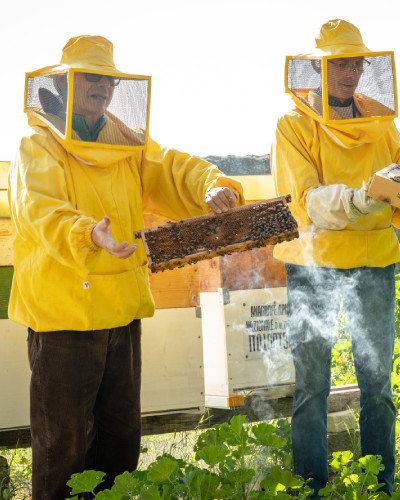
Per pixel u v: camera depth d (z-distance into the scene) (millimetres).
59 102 2658
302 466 2896
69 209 2441
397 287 5527
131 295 2715
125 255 2264
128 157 2881
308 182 2975
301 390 2941
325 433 2941
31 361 2662
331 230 2971
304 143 3064
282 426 3344
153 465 2055
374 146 3111
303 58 3053
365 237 2979
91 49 2721
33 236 2467
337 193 2779
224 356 3504
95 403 2828
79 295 2555
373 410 2969
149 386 3348
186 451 3617
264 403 3688
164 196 2973
